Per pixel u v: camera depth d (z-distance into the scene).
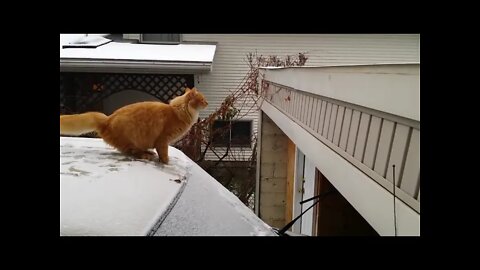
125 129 2.31
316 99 3.38
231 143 9.40
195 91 2.51
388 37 9.94
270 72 6.35
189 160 2.77
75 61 7.65
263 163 7.19
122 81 8.54
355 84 2.26
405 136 1.71
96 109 8.42
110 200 1.61
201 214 1.78
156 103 2.51
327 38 9.91
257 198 7.23
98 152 2.36
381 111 1.93
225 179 8.83
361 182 2.16
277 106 5.72
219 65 9.86
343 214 4.04
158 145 2.39
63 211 1.45
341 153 2.57
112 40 9.12
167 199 1.75
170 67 7.98
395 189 1.76
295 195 5.79
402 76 1.69
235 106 9.25
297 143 4.12
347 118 2.50
